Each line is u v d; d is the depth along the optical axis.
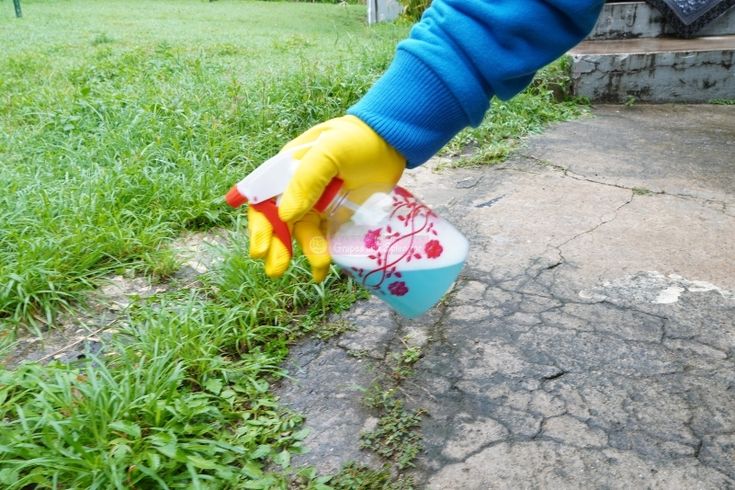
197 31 8.09
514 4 1.14
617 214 3.00
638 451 1.67
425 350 2.09
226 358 2.08
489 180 3.47
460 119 1.19
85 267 2.52
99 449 1.54
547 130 4.30
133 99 4.19
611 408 1.81
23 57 5.84
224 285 2.35
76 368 1.93
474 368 1.99
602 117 4.59
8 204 2.80
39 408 1.71
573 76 4.88
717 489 1.55
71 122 3.90
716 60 4.77
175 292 2.43
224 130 3.68
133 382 1.84
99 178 3.06
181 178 3.19
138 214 2.91
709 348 2.05
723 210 3.02
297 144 1.24
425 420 1.79
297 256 2.45
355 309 2.32
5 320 2.26
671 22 5.43
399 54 1.19
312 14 10.79
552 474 1.60
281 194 1.22
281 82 4.34
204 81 4.60
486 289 2.40
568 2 1.15
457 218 3.01
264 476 1.60
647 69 4.82
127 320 2.27
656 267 2.53
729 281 2.43
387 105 1.16
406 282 1.26
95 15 9.92
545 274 2.50
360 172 1.18
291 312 2.30
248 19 9.80
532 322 2.20
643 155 3.77
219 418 1.77
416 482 1.60
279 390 1.94
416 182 3.49
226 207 3.02
